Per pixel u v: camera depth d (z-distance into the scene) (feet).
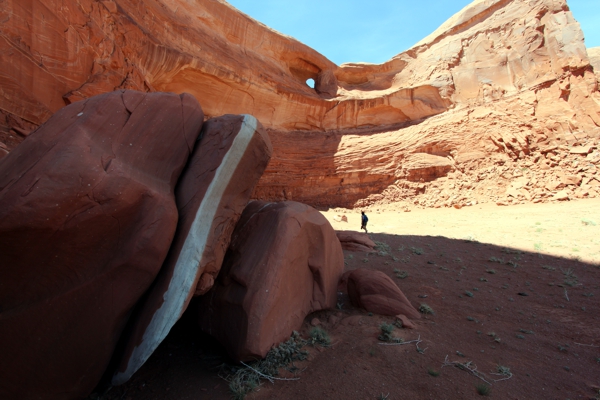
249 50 81.82
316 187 85.51
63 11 35.91
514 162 63.46
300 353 12.69
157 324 10.05
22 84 30.09
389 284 17.83
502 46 78.74
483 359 12.69
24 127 29.73
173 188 11.82
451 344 13.84
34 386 8.82
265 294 12.25
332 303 17.75
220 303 12.96
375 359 12.35
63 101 35.86
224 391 10.78
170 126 12.22
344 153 85.81
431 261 28.73
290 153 86.69
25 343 8.47
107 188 9.04
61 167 8.49
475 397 10.09
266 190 82.64
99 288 9.24
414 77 94.94
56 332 8.83
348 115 94.84
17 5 29.68
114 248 9.54
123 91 11.53
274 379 11.18
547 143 62.34
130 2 51.34
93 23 41.24
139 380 11.75
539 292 20.77
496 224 43.29
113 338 9.92
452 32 90.53
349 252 32.17
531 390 10.68
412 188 74.90
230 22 78.59
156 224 9.86
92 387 10.03
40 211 7.91
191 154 13.11
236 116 12.91
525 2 77.10
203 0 72.79
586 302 18.63
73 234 8.64
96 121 10.23
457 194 66.03
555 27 70.38
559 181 54.54
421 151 77.97
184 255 10.69
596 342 14.37
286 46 91.61
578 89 63.77
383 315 16.70
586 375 11.80
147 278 9.87
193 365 12.66
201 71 67.67
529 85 71.15
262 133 13.15
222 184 12.08
